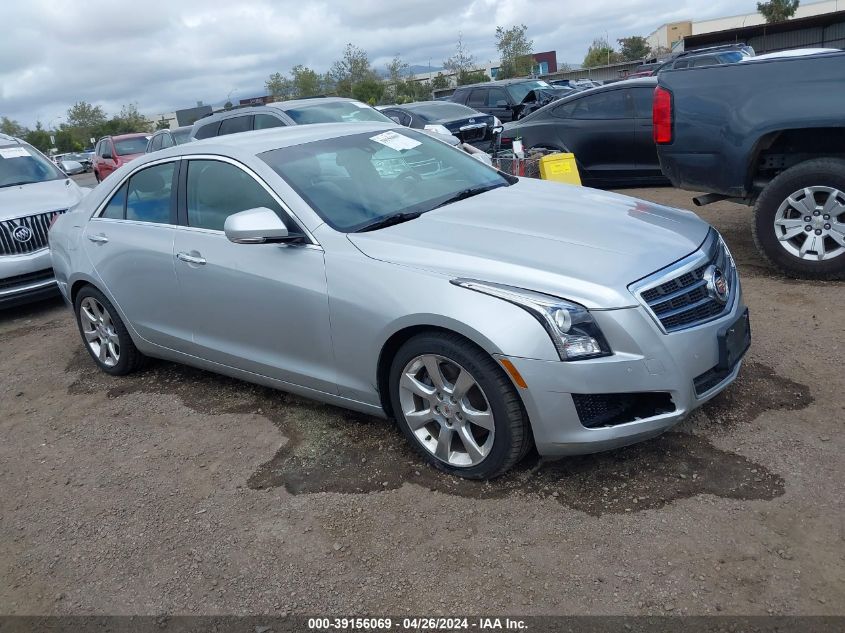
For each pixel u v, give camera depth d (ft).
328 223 12.14
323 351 12.13
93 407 15.87
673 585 8.60
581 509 10.14
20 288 23.43
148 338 15.67
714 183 18.67
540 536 9.72
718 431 11.60
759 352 14.26
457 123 43.47
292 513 10.94
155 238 14.64
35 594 10.03
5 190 25.68
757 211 18.26
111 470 13.00
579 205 12.95
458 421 10.87
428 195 13.58
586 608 8.44
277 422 13.85
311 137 14.43
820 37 111.04
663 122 19.04
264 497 11.45
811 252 17.83
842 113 16.51
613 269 10.18
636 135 32.04
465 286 10.25
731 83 17.85
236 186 13.38
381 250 11.34
